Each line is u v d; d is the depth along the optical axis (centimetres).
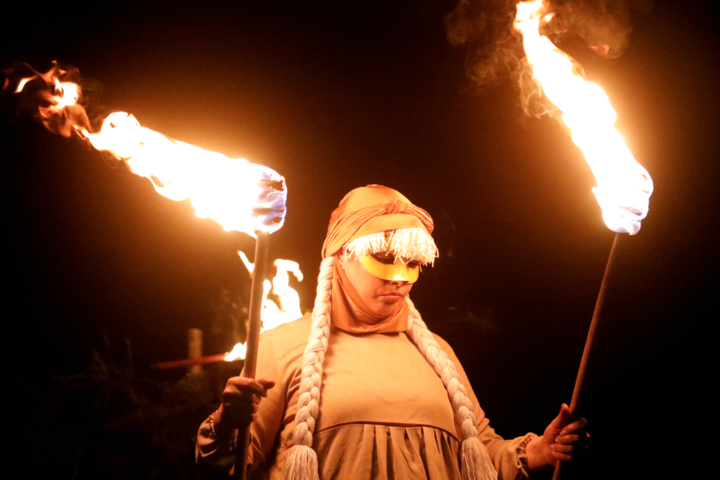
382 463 181
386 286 200
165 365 425
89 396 415
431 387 198
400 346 206
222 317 535
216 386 414
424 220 206
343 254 205
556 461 187
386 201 204
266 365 195
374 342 203
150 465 386
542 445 191
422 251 199
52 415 412
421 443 188
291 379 193
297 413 184
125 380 418
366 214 200
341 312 204
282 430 190
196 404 400
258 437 189
